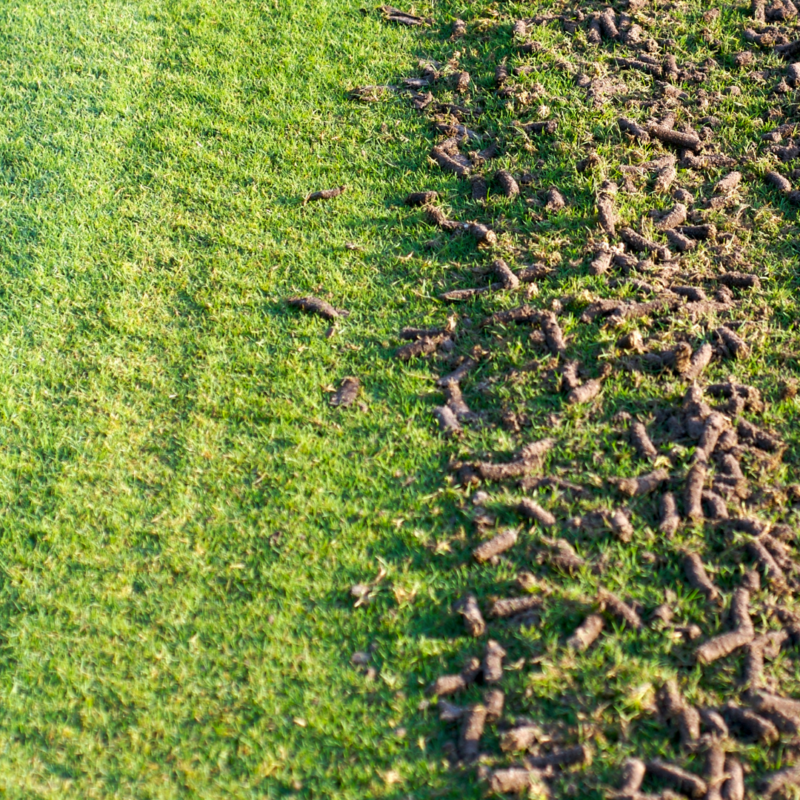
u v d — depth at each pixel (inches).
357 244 199.3
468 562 141.6
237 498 153.9
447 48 252.2
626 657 127.3
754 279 179.5
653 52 239.8
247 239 201.3
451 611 136.1
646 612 132.6
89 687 132.0
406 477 154.7
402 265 194.2
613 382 164.4
